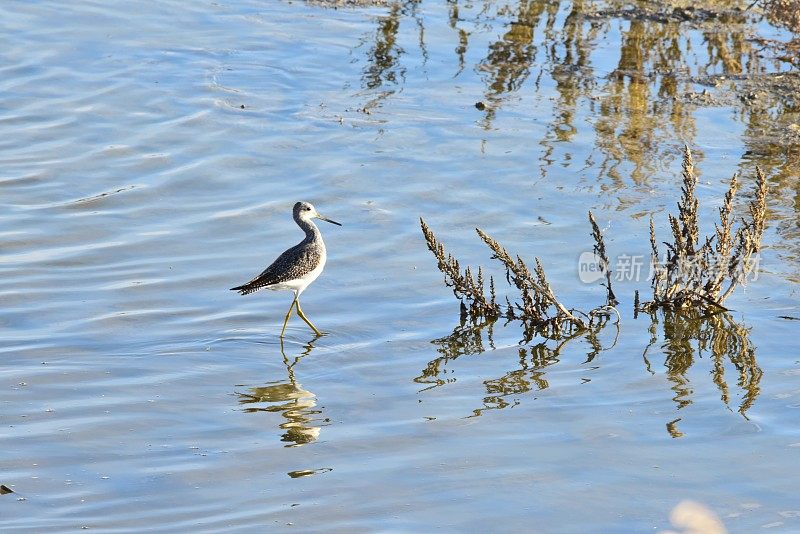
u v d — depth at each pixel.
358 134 19.84
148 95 21.45
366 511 10.43
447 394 12.74
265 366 13.46
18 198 17.55
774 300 14.66
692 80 21.70
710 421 11.95
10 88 21.69
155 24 25.19
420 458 11.34
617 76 22.03
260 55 23.44
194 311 14.73
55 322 14.28
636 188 17.62
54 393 12.70
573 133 19.66
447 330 14.34
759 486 10.70
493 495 10.65
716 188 17.50
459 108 20.81
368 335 14.23
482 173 18.31
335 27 24.95
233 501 10.65
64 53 23.44
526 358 13.61
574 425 11.93
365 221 16.95
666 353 13.61
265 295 15.26
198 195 17.83
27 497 10.68
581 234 16.33
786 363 13.19
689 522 10.12
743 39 23.64
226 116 20.59
